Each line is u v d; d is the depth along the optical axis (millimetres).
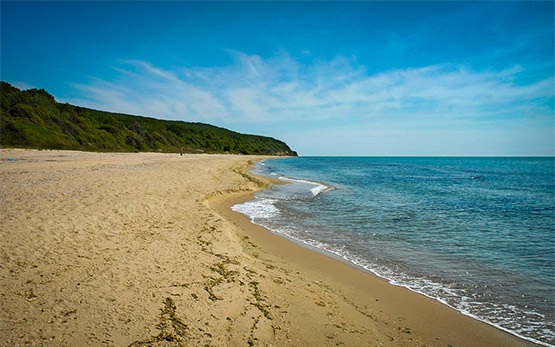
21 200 9430
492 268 7887
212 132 128125
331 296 6137
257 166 56156
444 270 7738
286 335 4508
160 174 19484
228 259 7125
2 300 4215
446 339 4941
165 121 114312
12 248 5926
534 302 6180
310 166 66125
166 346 3738
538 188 26188
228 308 4910
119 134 59625
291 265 7742
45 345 3449
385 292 6520
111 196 11219
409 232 11133
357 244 9695
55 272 5211
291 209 14984
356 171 49219
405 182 30172
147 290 5027
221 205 15188
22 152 30594
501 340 4965
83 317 4059
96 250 6375
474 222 12797
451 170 56719
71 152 36469
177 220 9781
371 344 4605
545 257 8688
